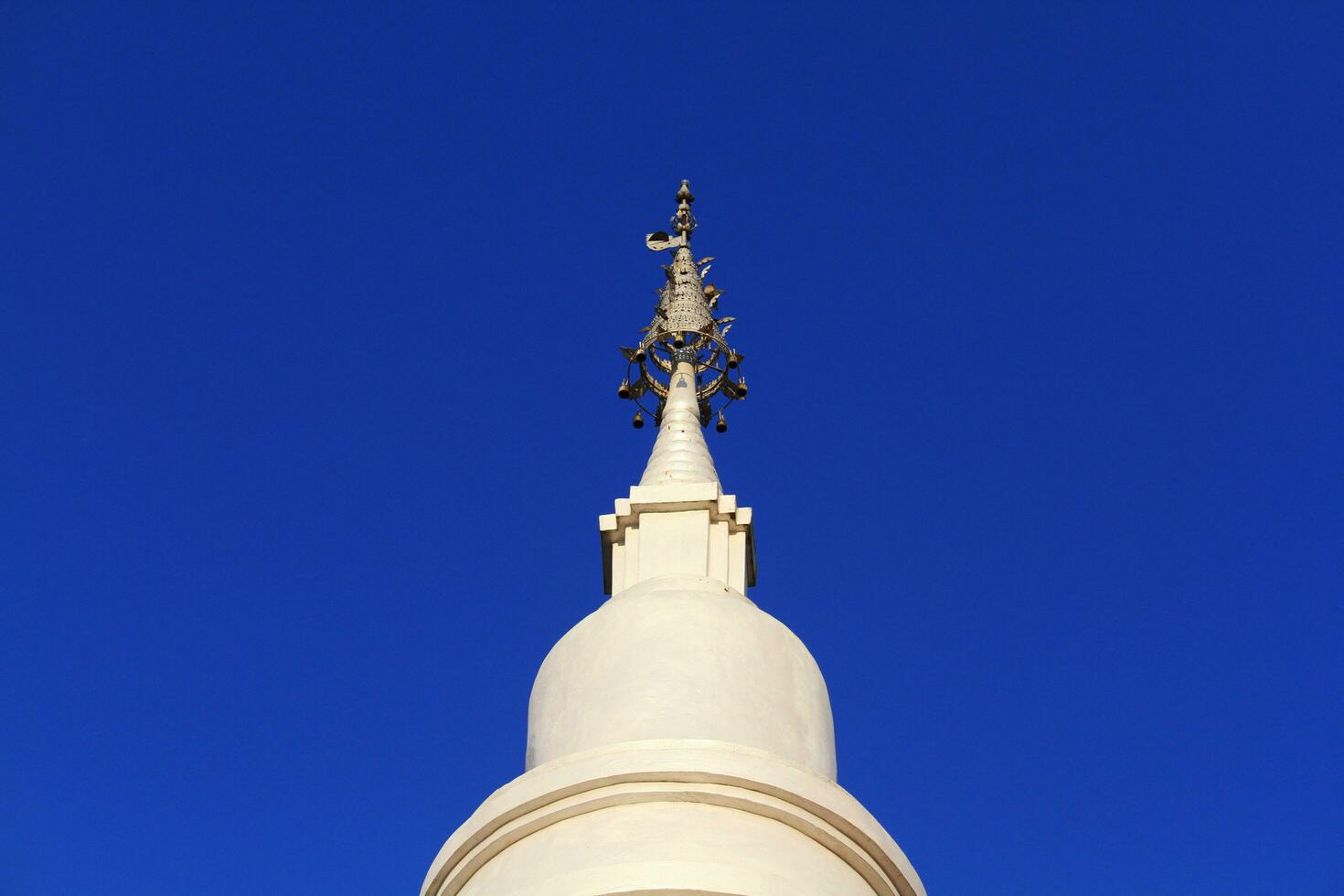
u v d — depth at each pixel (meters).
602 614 26.14
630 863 21.73
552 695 25.53
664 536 28.59
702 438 31.03
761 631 25.91
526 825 23.09
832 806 23.17
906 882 23.64
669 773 22.89
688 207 34.91
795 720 25.08
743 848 22.25
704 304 32.88
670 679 24.69
